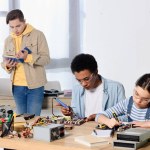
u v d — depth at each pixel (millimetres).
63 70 4383
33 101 3031
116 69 3812
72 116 2189
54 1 4344
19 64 2992
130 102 2111
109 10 3779
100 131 1790
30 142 1634
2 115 2020
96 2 3826
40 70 3049
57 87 3896
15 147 1675
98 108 2334
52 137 1649
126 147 1509
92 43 3906
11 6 4516
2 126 1795
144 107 2020
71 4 4273
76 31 4281
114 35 3787
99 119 2006
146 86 1857
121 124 1878
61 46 4367
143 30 3658
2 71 4504
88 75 2109
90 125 1987
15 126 1884
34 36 3008
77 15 4258
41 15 4414
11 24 2941
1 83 3900
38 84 3027
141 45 3682
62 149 1552
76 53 4305
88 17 3889
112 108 2133
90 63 2109
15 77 3033
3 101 3561
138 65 3709
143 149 1502
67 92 3566
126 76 3773
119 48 3779
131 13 3691
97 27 3859
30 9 4449
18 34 2990
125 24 3729
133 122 1891
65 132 1814
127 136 1536
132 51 3727
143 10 3639
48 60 3057
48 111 3451
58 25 4355
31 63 2930
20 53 2896
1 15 4551
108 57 3838
